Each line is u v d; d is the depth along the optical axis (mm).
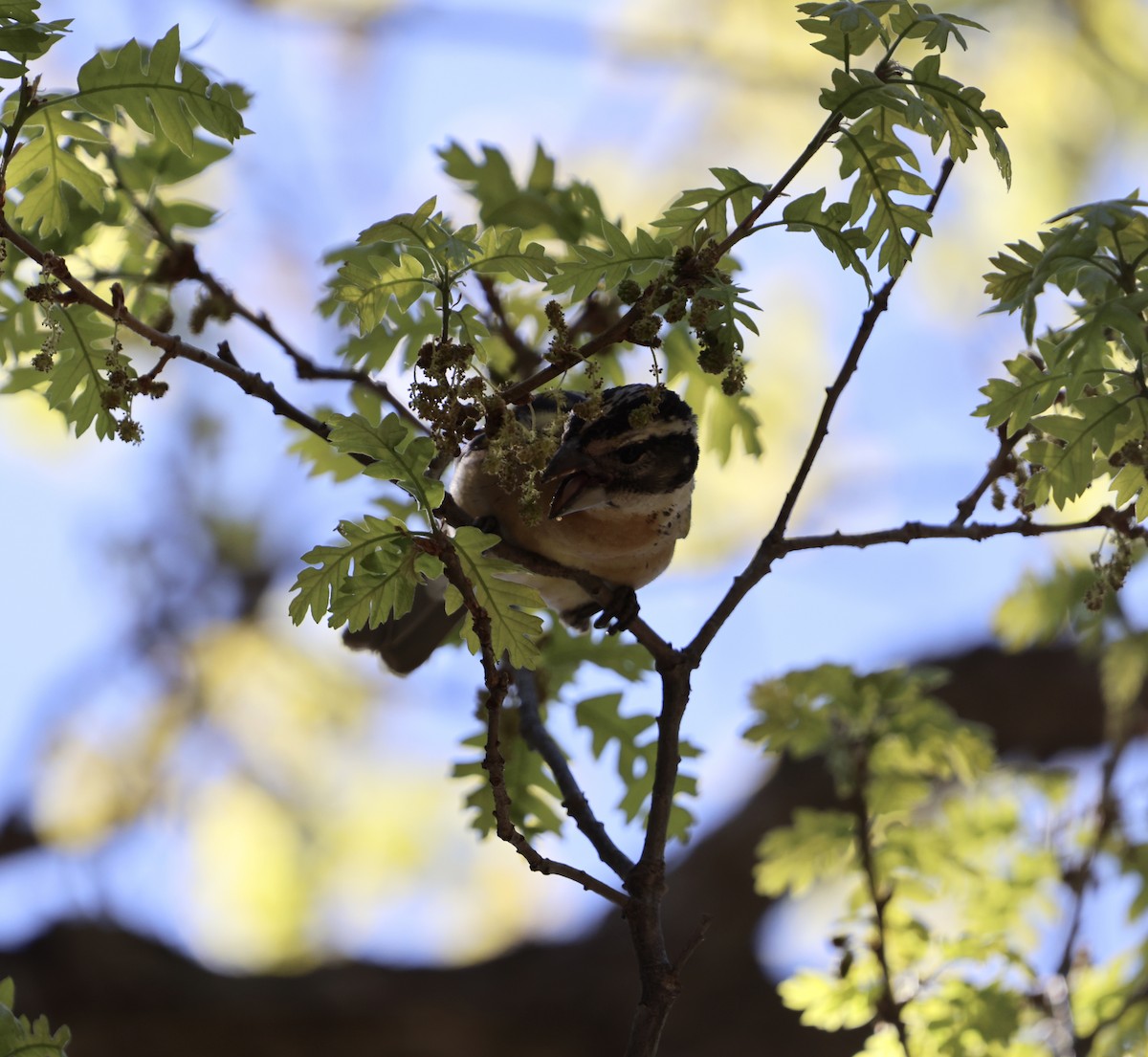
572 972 9195
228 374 3881
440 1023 8812
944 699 9797
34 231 4965
